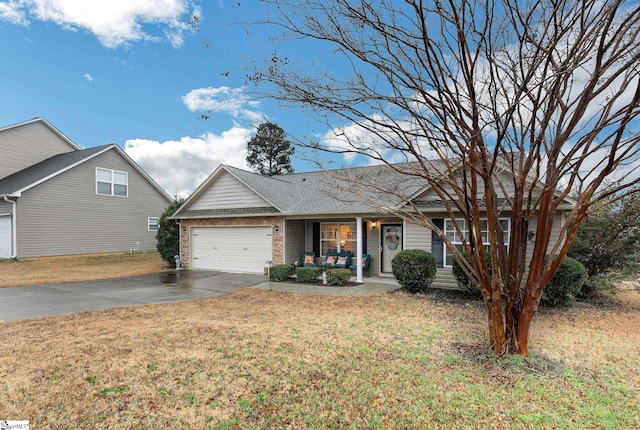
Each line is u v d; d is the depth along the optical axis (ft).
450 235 33.40
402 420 10.71
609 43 11.05
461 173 15.49
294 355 15.60
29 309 24.48
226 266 45.62
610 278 28.89
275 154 92.48
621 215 27.50
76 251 59.31
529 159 13.64
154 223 73.56
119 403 11.23
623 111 11.55
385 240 40.81
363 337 18.35
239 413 10.93
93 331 18.74
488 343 17.04
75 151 67.05
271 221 41.91
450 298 28.66
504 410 11.32
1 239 53.88
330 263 41.55
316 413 11.03
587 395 12.40
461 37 11.71
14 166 60.13
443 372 14.02
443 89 12.68
